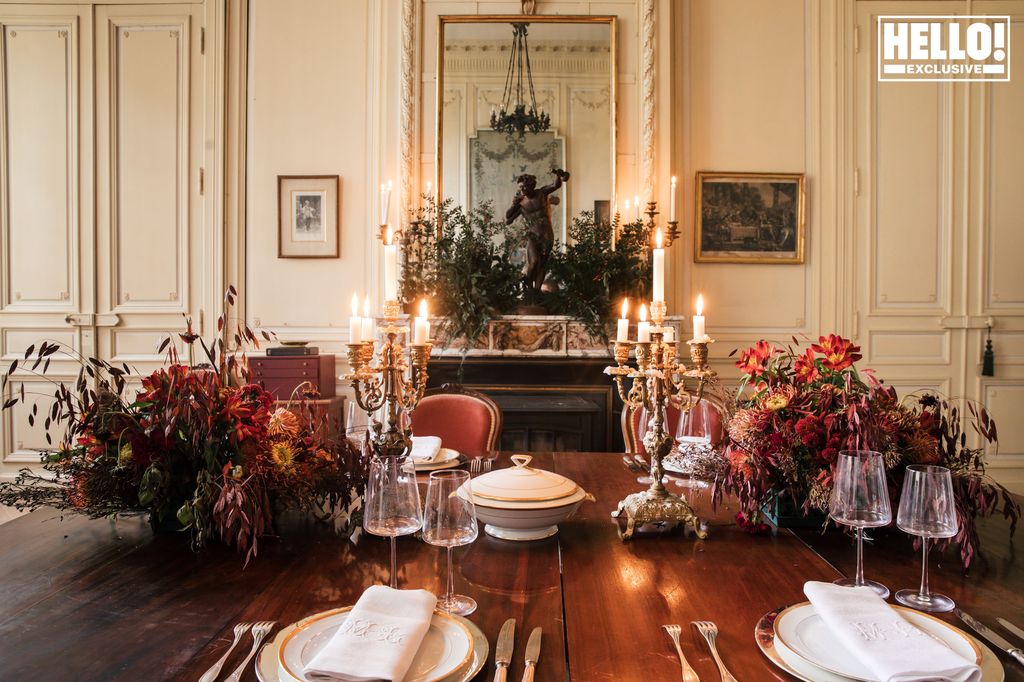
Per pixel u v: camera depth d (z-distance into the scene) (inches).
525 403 148.7
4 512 149.6
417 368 56.3
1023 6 163.3
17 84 168.2
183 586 44.8
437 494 40.3
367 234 163.9
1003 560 50.5
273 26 164.6
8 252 168.7
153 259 167.5
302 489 54.9
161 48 166.7
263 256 165.0
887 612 36.2
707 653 35.8
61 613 40.5
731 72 162.9
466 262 147.1
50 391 167.6
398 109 159.5
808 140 163.3
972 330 163.6
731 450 58.6
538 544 54.1
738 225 161.3
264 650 34.4
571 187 158.2
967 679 30.6
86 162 167.6
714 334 161.8
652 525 58.8
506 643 35.5
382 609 36.0
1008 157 164.1
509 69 159.0
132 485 53.2
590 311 146.2
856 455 42.9
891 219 163.6
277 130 164.7
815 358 60.5
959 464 56.2
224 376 56.2
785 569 48.5
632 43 159.9
